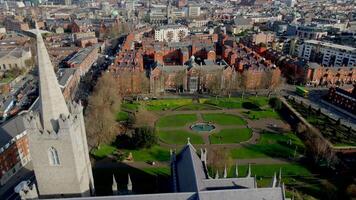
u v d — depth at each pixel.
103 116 126.56
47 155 57.91
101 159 114.50
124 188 97.00
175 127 142.75
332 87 177.75
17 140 110.81
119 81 176.25
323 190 98.06
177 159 82.38
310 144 121.88
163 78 185.62
